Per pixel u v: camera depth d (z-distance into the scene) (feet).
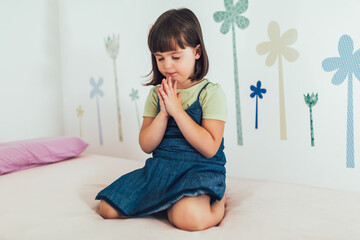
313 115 4.12
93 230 2.25
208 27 4.87
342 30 3.86
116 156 6.21
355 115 3.84
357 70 3.80
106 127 6.33
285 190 3.29
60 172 4.09
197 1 4.94
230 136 4.79
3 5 5.90
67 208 2.74
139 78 5.77
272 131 4.43
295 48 4.18
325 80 4.01
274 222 2.43
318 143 4.10
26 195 3.10
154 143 2.85
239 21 4.59
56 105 6.95
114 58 6.10
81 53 6.61
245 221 2.46
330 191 3.25
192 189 2.36
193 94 2.90
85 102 6.65
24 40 6.28
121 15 5.92
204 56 2.93
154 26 2.73
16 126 6.19
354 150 3.87
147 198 2.57
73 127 6.93
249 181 3.73
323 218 2.51
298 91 4.20
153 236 2.15
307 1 4.06
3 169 4.01
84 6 6.47
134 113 5.89
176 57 2.67
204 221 2.34
